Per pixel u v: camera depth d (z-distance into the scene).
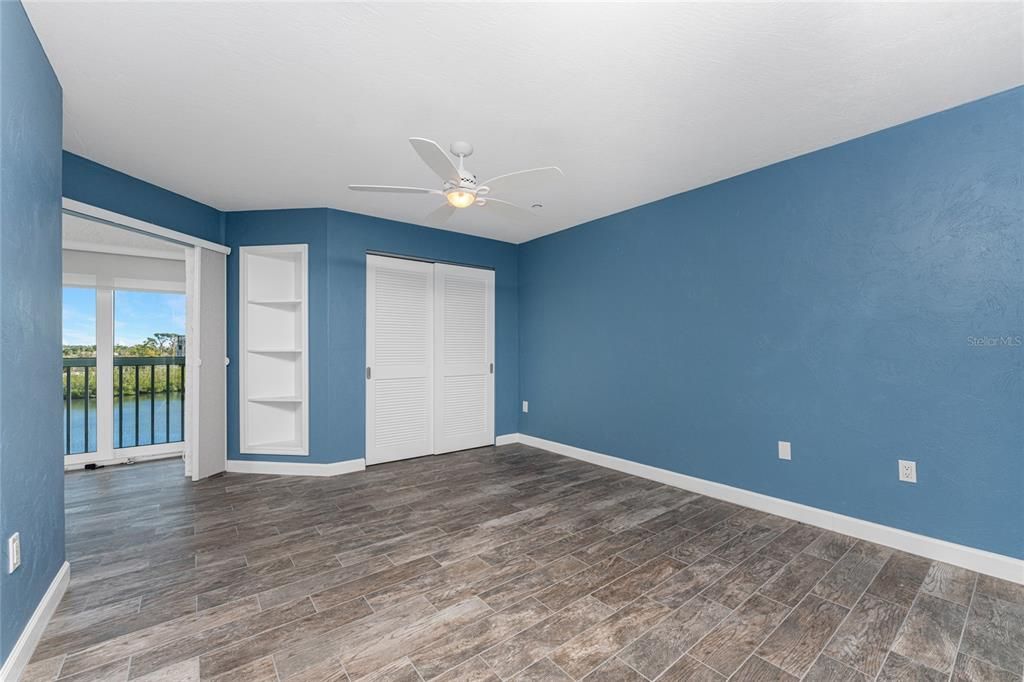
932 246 2.26
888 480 2.40
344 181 3.22
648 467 3.68
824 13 1.57
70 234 3.92
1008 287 2.05
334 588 2.02
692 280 3.36
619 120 2.34
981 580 2.04
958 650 1.59
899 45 1.74
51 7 1.53
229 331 3.90
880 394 2.43
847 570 2.15
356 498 3.22
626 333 3.88
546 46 1.76
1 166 1.36
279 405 4.09
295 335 4.09
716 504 3.07
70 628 1.72
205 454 3.68
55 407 1.86
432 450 4.52
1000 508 2.07
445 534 2.60
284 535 2.59
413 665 1.52
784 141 2.57
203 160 2.84
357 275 4.02
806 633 1.69
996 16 1.57
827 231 2.64
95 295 4.20
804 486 2.74
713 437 3.23
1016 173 2.03
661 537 2.54
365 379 4.07
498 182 2.29
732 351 3.11
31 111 1.61
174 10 1.55
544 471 3.93
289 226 3.86
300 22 1.62
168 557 2.31
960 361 2.18
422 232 4.41
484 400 4.90
